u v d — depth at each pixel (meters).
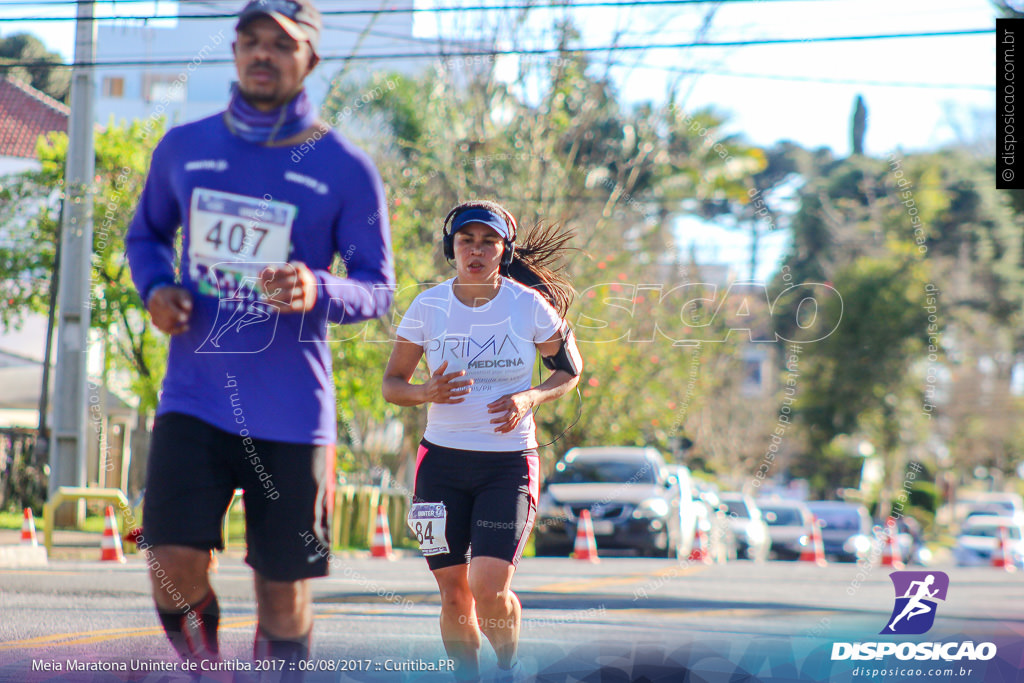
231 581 18.88
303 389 7.70
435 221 29.48
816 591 19.69
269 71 7.64
